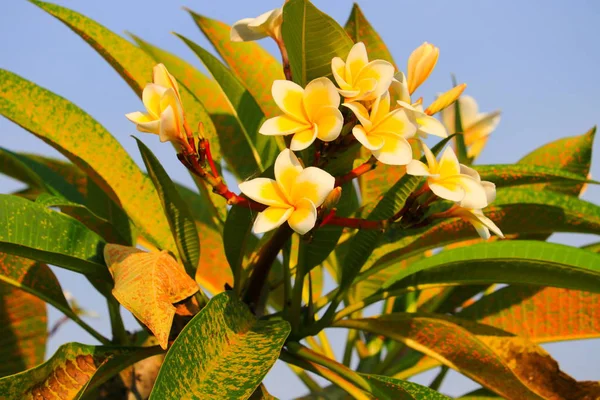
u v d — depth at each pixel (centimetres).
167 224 124
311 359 114
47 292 120
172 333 111
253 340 100
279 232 111
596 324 124
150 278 99
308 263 114
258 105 130
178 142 100
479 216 103
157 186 111
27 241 106
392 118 99
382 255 126
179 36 128
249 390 92
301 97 99
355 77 100
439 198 104
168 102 100
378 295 117
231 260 115
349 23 130
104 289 123
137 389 119
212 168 101
